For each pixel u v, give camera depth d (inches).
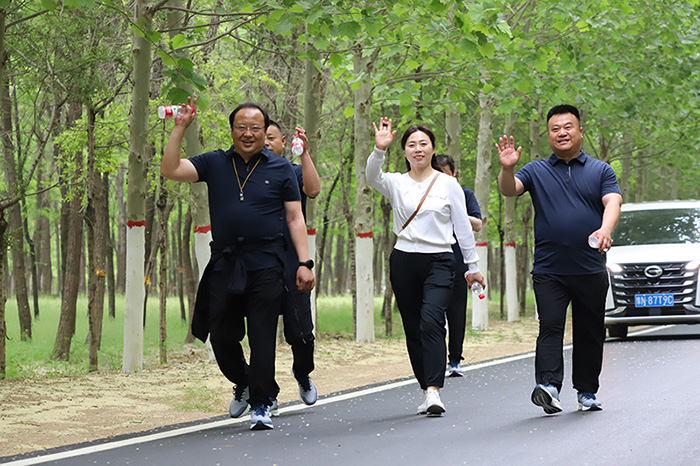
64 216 1065.5
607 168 343.9
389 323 1037.8
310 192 368.2
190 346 967.0
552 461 263.4
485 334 945.5
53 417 398.0
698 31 990.4
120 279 1991.9
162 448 308.0
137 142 588.7
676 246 730.8
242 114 339.9
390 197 374.6
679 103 1143.0
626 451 273.4
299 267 346.0
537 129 1253.1
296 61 999.0
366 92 850.1
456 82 836.0
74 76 617.6
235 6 559.2
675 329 834.2
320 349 745.6
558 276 344.2
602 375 477.1
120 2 631.2
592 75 995.9
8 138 762.8
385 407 402.0
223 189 339.6
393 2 563.5
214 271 339.3
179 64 470.3
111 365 701.3
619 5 872.3
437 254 367.9
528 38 898.7
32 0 620.7
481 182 1053.8
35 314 1328.7
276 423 360.2
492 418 349.1
